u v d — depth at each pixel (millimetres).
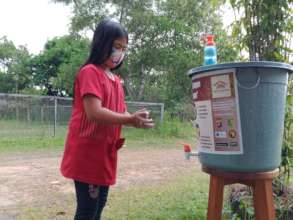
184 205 4289
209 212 2320
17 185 5727
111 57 2215
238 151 2078
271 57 3219
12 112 12797
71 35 18703
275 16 3189
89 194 2193
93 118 2045
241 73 2057
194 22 16797
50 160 8438
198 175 6473
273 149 2127
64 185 5719
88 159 2172
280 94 2143
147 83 18266
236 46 3395
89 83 2076
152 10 17266
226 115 2104
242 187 3707
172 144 12039
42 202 4699
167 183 5746
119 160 8391
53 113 13312
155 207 4281
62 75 19797
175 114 17078
